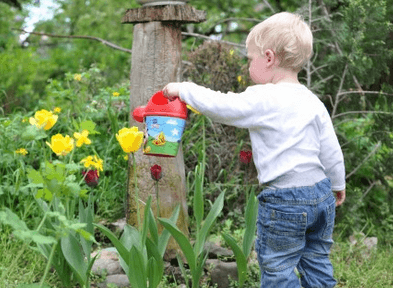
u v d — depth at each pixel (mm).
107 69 8961
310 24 4359
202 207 2795
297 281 2361
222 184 4059
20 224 2004
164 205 3338
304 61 2451
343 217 4254
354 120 4816
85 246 2730
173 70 3383
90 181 2727
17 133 4062
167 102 2574
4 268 2844
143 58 3377
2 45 8367
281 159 2305
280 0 6535
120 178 4242
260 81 2500
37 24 10062
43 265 3113
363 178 4793
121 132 2371
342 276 3428
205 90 2373
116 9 10188
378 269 3578
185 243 2676
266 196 2332
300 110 2340
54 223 2785
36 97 6723
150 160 3350
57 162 2355
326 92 4570
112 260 3211
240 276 2928
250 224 2936
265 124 2309
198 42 6410
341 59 4270
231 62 4387
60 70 9586
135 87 3416
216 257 3367
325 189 2354
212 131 4441
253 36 2490
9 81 6289
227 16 9117
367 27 4262
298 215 2279
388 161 4453
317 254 2475
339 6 4855
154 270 2598
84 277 2658
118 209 4059
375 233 4363
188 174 4086
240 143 4266
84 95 5355
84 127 2580
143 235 2539
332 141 2453
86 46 9656
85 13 10320
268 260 2348
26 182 3959
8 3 9461
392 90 4367
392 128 4328
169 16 3285
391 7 4602
